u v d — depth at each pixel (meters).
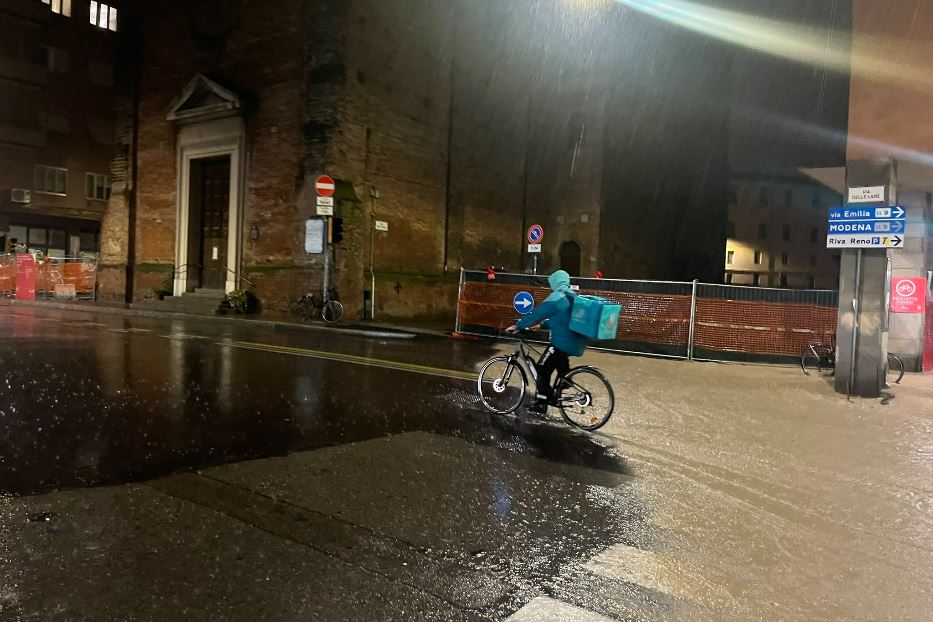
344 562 3.66
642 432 7.19
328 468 5.30
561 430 7.11
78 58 25.50
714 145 40.06
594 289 14.65
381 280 20.92
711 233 40.31
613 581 3.65
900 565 4.08
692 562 3.97
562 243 28.62
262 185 20.48
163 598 3.16
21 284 24.25
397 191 21.70
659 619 3.26
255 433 6.23
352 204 19.42
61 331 14.02
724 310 13.38
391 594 3.34
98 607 3.04
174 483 4.76
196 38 22.30
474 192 25.59
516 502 4.81
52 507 4.19
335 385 8.87
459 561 3.78
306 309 19.06
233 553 3.68
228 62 21.39
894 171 9.86
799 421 8.02
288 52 19.94
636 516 4.68
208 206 22.64
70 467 5.00
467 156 25.08
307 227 18.59
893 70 9.53
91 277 25.08
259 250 20.58
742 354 13.24
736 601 3.51
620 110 29.19
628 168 30.42
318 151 19.22
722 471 5.88
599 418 7.10
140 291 23.88
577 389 7.11
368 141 20.45
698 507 4.93
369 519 4.31
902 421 8.16
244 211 20.91
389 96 21.22
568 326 7.05
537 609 3.28
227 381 8.73
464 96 24.69
